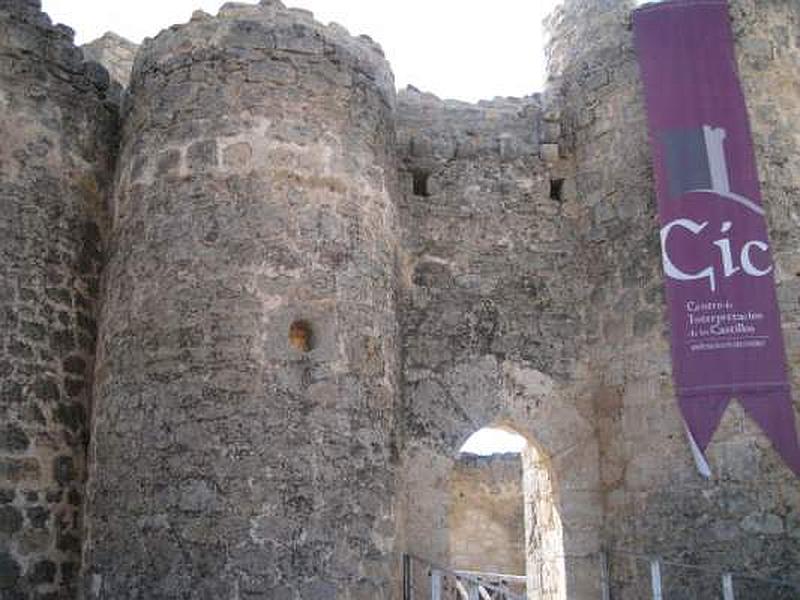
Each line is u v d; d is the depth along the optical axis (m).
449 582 11.17
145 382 8.59
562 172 11.45
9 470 8.74
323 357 8.69
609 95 11.12
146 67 9.88
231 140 9.14
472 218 11.05
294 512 8.18
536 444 10.51
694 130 10.02
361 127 9.67
